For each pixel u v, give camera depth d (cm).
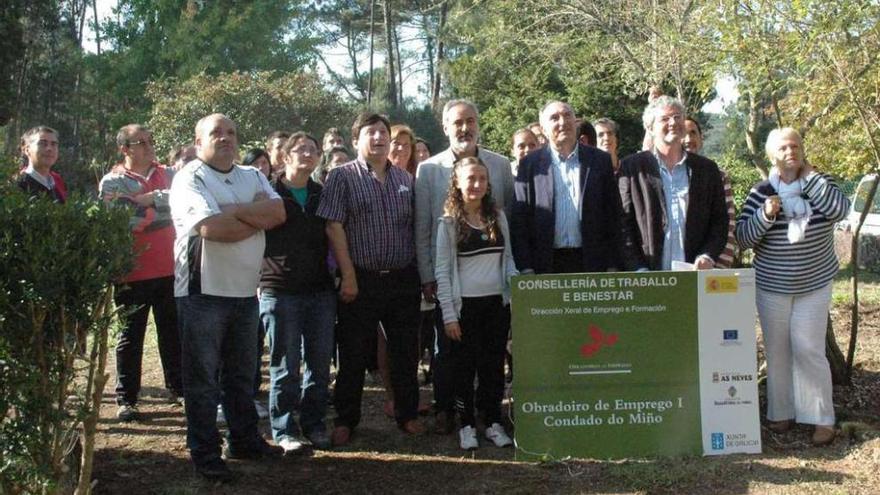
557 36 1781
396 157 713
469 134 629
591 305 586
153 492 536
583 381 586
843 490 514
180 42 3962
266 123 2514
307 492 538
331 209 598
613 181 617
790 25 653
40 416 407
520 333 584
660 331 588
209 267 536
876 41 648
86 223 408
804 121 694
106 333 427
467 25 2605
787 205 598
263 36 4119
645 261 608
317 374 613
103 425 677
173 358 732
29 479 414
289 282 589
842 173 705
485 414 629
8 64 3131
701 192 601
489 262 605
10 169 469
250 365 580
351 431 637
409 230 626
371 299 616
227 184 546
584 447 584
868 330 948
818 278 600
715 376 589
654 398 587
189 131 2433
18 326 395
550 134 616
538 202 615
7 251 387
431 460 590
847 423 604
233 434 588
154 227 696
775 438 608
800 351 600
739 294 588
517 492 531
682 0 1302
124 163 728
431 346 791
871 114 658
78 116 3812
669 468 555
